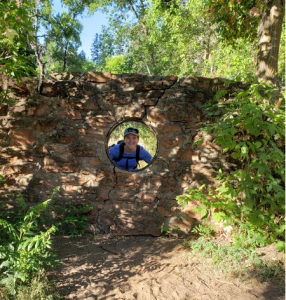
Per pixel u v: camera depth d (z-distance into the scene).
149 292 2.67
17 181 3.94
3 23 2.26
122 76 4.01
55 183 3.95
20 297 2.36
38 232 3.69
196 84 4.02
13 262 2.48
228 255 3.28
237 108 3.71
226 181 3.92
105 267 3.10
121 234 3.92
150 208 3.98
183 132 4.02
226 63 10.64
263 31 4.20
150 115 4.00
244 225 3.44
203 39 13.95
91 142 3.98
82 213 3.93
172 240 3.85
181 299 2.59
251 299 2.60
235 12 4.82
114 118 3.99
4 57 3.06
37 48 9.95
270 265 3.06
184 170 3.99
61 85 3.92
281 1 4.10
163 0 13.63
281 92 4.11
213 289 2.75
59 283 2.73
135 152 4.91
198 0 11.54
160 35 15.74
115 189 3.97
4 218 3.79
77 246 3.56
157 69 21.12
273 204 3.34
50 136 3.94
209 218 3.98
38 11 12.33
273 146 3.36
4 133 3.94
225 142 3.46
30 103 3.92
